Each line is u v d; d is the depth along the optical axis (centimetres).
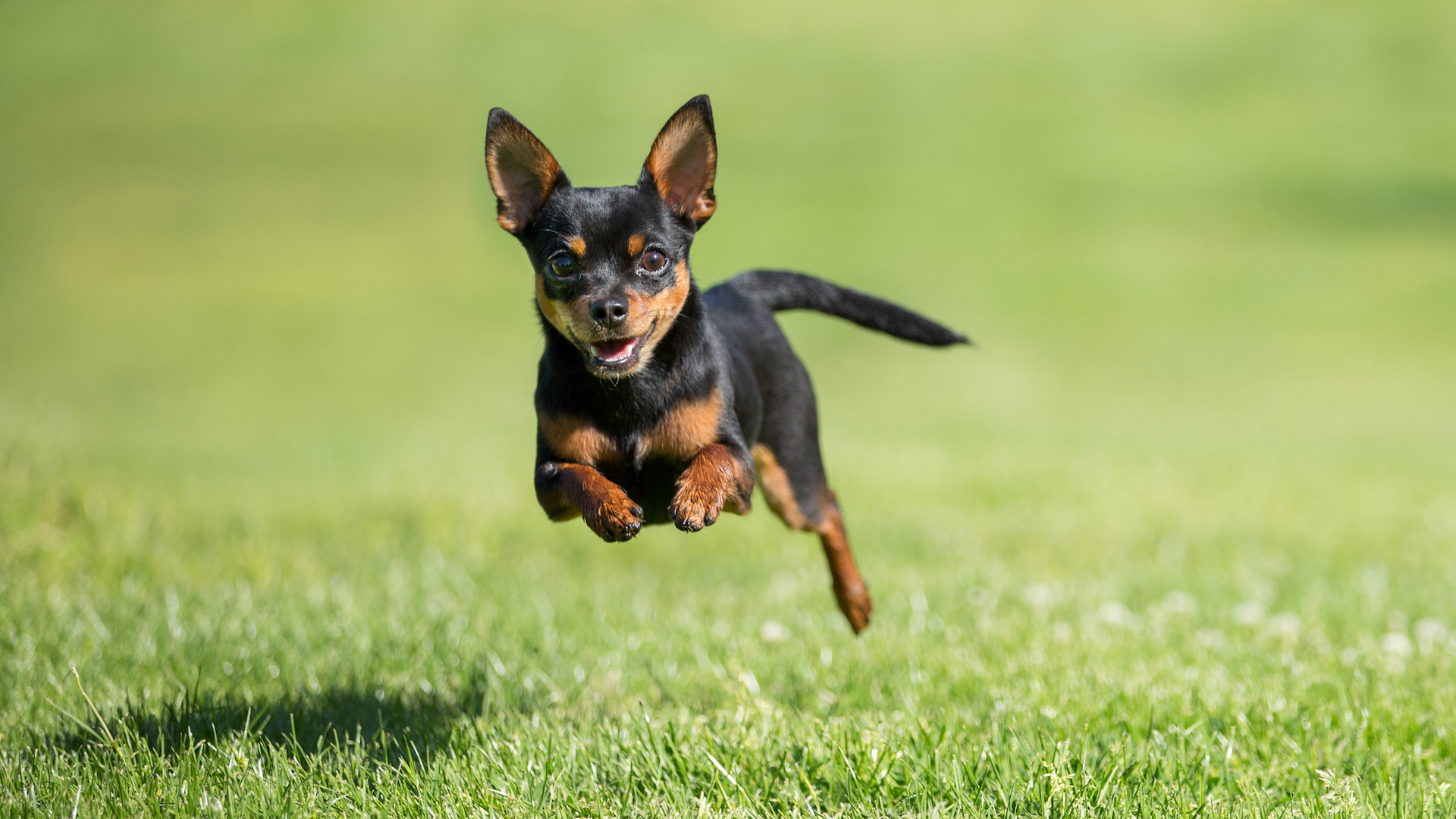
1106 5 4734
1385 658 563
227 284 2694
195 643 602
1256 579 763
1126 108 3834
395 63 4256
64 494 861
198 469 1205
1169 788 430
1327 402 1798
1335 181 3184
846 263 2664
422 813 423
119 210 3169
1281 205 3038
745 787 439
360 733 485
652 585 775
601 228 492
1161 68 4150
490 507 954
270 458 1295
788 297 628
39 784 437
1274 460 1262
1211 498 1042
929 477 1120
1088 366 2048
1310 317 2294
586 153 3325
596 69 4178
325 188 3331
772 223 2964
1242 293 2445
